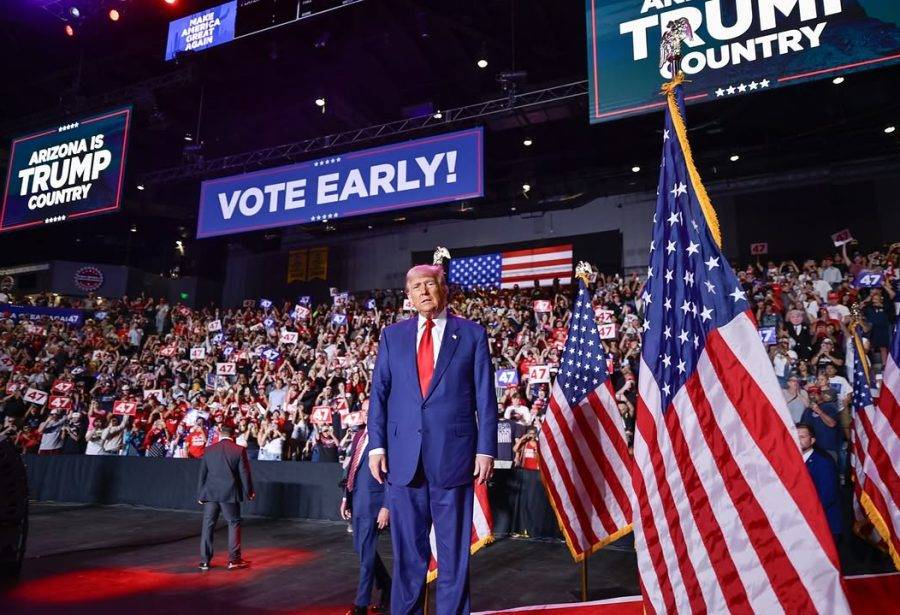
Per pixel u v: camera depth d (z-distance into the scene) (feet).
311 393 47.55
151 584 22.22
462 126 71.26
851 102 62.23
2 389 61.82
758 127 67.77
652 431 9.85
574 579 22.85
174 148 91.86
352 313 68.44
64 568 24.70
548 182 81.35
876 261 49.96
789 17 40.16
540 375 40.14
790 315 43.98
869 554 21.80
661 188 10.87
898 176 66.69
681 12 42.98
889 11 37.91
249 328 69.56
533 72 73.67
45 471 47.11
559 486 19.65
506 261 81.92
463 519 11.10
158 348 69.56
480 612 17.03
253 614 18.56
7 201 75.41
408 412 11.42
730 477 8.76
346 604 19.67
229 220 63.05
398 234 89.45
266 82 75.97
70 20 70.33
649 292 10.64
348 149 81.82
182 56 65.05
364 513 18.44
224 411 47.09
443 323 12.00
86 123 72.69
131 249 102.32
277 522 36.60
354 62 71.67
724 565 8.50
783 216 70.69
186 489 41.22
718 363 9.24
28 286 94.68
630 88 43.52
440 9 62.90
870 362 37.68
